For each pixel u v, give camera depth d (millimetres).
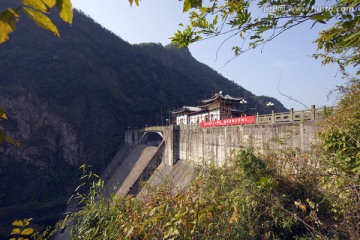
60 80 105438
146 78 140250
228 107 47250
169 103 131125
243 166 8578
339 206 5664
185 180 30156
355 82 6605
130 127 108875
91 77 117438
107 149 99812
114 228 5242
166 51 190375
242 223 6215
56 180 82562
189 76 178125
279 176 8328
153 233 4469
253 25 2982
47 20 1104
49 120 93375
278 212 7125
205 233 4301
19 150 82688
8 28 990
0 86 89562
